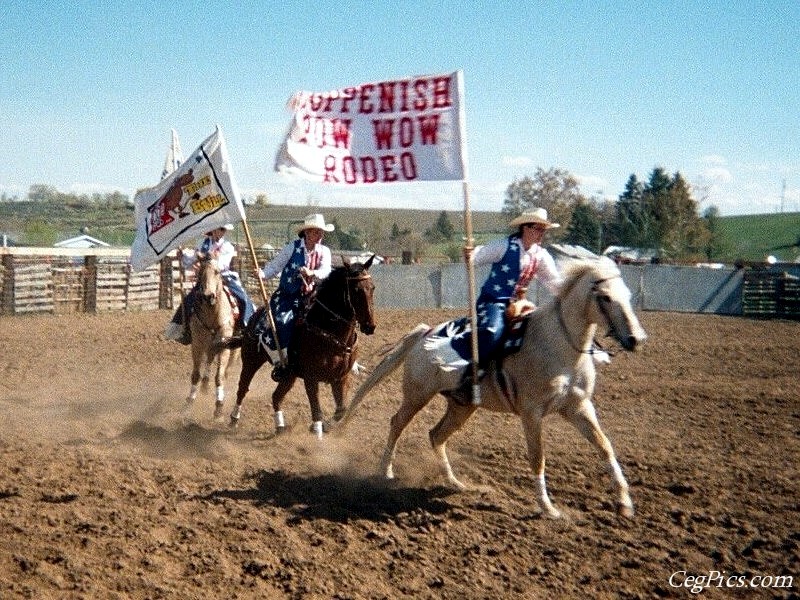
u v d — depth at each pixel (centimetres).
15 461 802
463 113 727
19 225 6969
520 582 571
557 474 803
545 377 676
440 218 7762
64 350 1648
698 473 806
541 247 741
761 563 600
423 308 2942
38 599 510
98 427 980
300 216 8631
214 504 696
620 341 641
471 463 846
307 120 738
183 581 551
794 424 1038
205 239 1118
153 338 1852
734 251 6109
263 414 1084
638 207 5638
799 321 2556
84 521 641
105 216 9131
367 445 921
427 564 594
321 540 628
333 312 894
